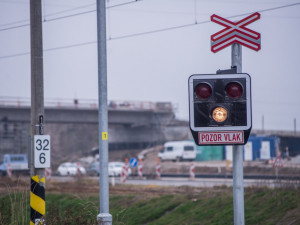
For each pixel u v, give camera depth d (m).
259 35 32.09
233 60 32.03
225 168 193.25
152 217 72.69
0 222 45.62
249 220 60.03
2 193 69.12
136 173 192.62
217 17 32.50
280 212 59.31
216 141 29.36
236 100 29.20
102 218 38.78
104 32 40.25
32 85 45.50
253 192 68.38
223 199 68.94
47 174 147.00
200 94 29.28
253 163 198.88
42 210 44.69
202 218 65.75
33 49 45.53
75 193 93.62
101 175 39.31
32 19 45.62
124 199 83.69
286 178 70.44
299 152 193.50
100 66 40.03
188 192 81.75
